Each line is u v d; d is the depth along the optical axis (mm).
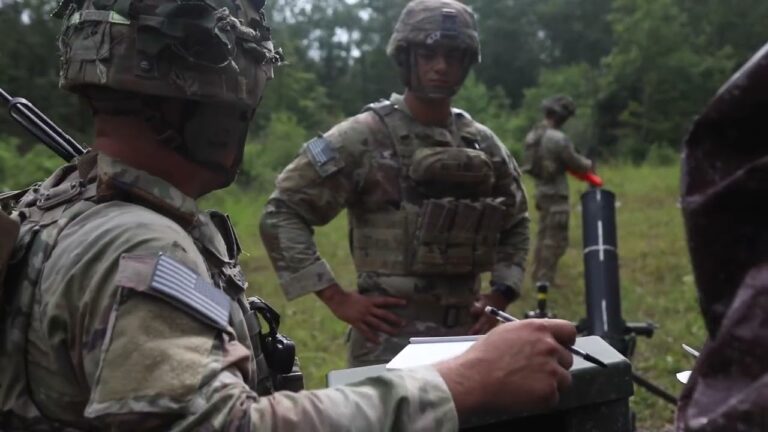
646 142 29766
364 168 3070
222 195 14242
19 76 15938
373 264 3098
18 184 11164
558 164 7910
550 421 1614
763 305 909
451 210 3016
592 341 1731
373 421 1256
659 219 11938
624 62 30500
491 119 30547
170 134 1451
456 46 3010
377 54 39719
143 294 1243
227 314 1302
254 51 1519
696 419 925
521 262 3383
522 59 47281
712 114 977
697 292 1003
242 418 1203
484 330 3172
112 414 1185
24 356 1354
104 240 1308
